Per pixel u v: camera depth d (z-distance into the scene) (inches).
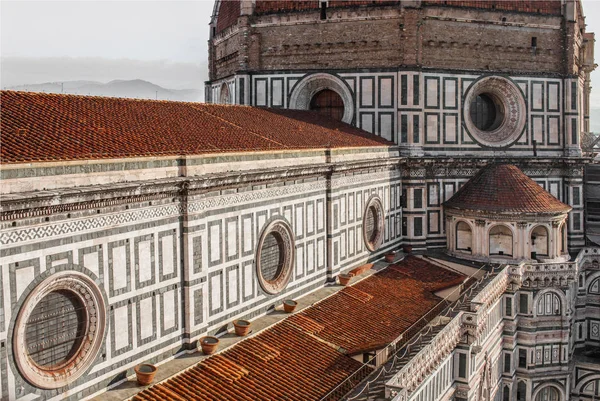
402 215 2583.7
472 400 1882.4
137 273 1242.0
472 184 2578.7
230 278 1513.3
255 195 1590.8
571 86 2753.4
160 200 1288.1
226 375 1310.3
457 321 1785.2
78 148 1184.8
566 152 2765.7
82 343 1149.7
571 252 2763.3
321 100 2733.8
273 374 1366.9
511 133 2728.8
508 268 2343.8
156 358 1301.7
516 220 2396.7
